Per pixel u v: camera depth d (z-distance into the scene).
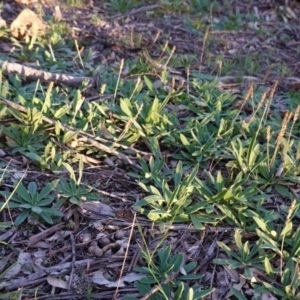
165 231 1.14
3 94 1.41
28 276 1.04
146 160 1.36
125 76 1.71
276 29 2.37
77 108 1.40
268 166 1.32
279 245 1.13
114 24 2.13
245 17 2.44
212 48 2.10
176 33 2.16
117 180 1.29
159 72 1.76
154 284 1.04
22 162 1.29
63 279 1.04
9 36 1.84
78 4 2.23
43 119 1.36
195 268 1.09
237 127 1.49
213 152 1.38
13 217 1.14
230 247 1.14
